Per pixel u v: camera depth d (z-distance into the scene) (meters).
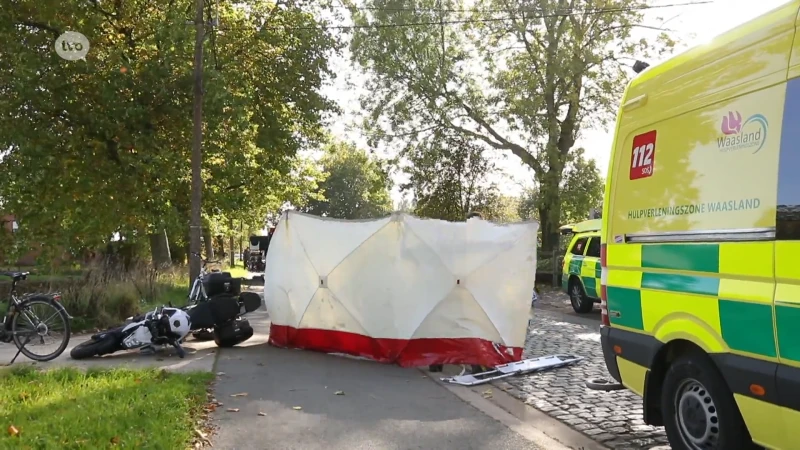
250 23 21.30
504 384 7.23
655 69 4.91
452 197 29.45
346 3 23.50
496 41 27.02
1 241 20.00
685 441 4.41
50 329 8.16
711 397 4.15
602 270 5.45
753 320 3.74
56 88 17.50
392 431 5.38
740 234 3.89
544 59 26.03
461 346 8.01
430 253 8.07
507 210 32.47
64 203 19.23
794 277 3.48
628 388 5.07
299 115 22.77
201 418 5.61
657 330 4.65
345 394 6.59
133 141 18.22
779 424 3.59
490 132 28.50
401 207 30.70
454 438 5.23
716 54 4.25
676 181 4.52
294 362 8.16
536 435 5.36
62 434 4.83
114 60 18.03
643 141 4.94
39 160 17.70
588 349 9.73
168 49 17.73
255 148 21.83
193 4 18.78
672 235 4.52
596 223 15.00
